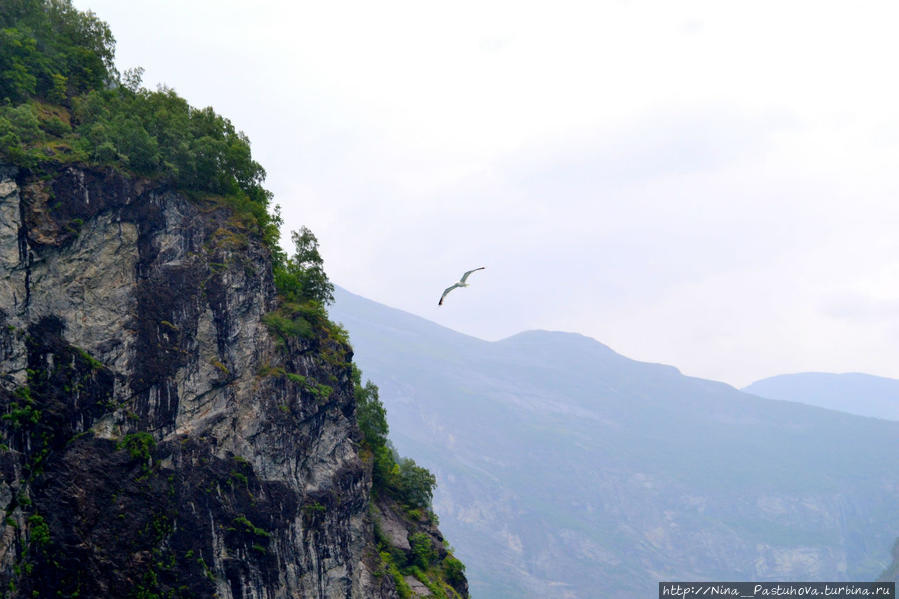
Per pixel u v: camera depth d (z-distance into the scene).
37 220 83.44
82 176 88.25
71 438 80.50
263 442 95.62
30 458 77.06
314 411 103.06
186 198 98.50
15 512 74.62
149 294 90.94
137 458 84.12
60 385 80.75
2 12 94.12
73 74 99.31
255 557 90.50
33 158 85.06
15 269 80.75
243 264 100.69
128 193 91.94
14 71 90.62
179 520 85.50
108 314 87.00
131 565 80.56
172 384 89.69
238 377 96.44
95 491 80.38
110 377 84.69
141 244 92.12
